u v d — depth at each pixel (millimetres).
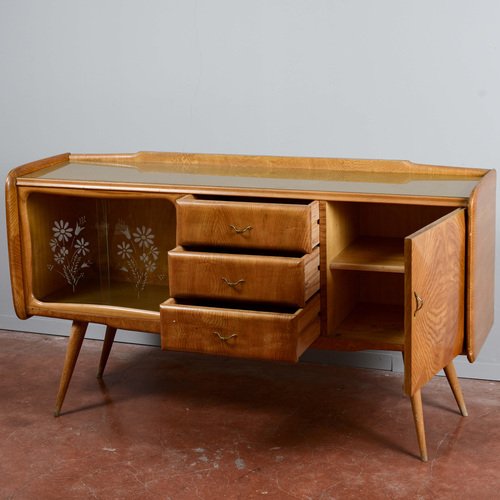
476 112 3039
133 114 3465
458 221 2539
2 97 3621
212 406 3066
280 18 3184
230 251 2752
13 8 3516
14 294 3021
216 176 2984
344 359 3395
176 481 2549
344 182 2844
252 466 2629
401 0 3027
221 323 2629
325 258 2711
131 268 3236
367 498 2436
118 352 3604
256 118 3303
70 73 3506
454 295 2586
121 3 3375
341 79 3160
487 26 2959
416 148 3135
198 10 3281
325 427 2883
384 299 3113
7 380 3328
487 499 2420
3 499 2467
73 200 3166
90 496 2477
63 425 2934
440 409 3002
